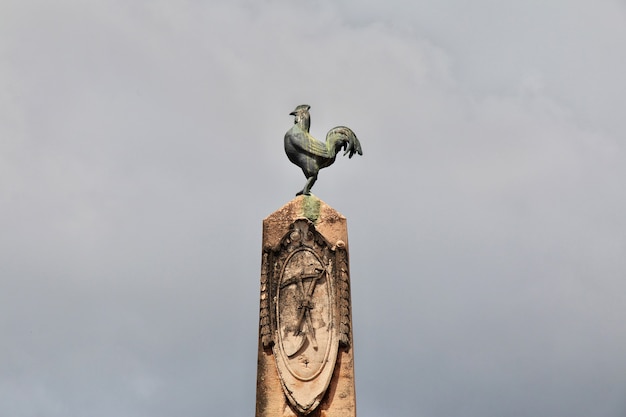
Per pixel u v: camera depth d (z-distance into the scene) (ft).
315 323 85.30
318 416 82.64
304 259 87.76
